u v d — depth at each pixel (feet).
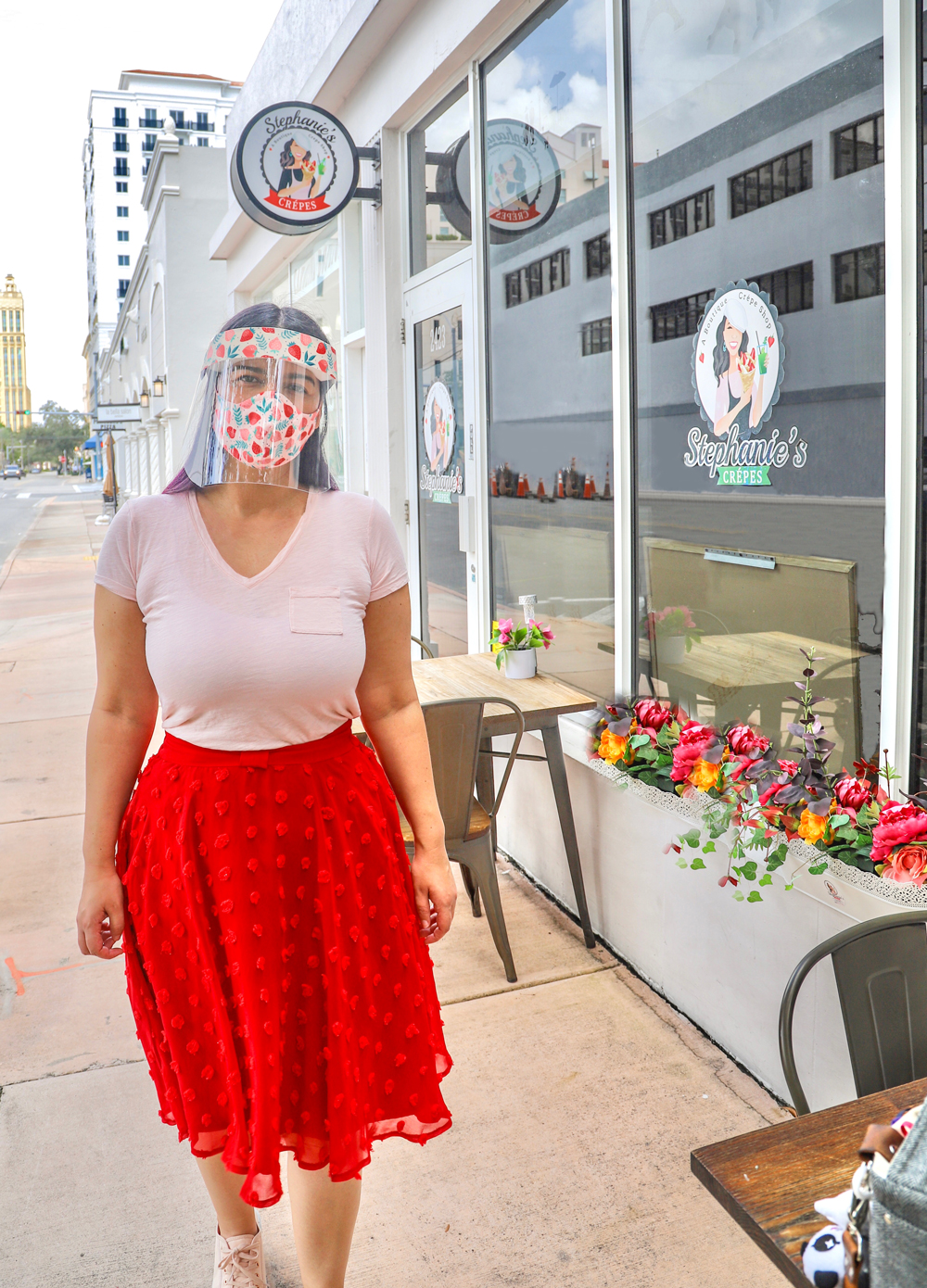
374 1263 6.94
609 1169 7.78
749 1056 8.83
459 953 11.27
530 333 12.62
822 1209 3.69
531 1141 8.14
